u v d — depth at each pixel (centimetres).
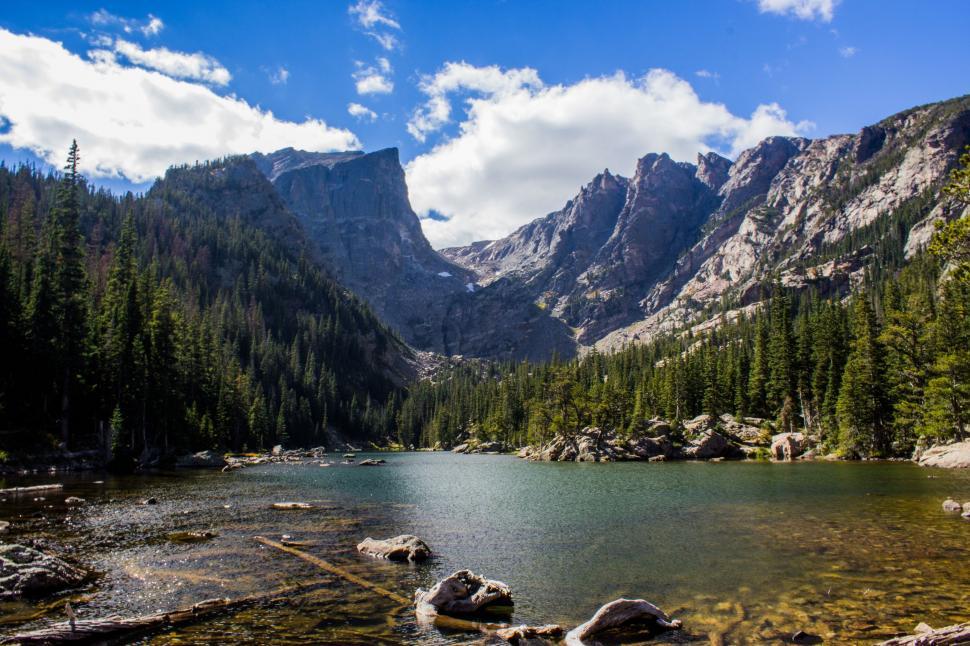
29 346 6588
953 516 2802
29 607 1549
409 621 1469
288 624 1441
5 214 11456
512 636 1350
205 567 2005
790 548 2205
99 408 7275
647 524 2858
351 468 7950
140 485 4859
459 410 18900
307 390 18338
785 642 1285
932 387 6569
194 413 9438
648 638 1331
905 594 1590
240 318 19262
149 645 1290
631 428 10306
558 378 11806
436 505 3709
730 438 9919
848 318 11525
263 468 7762
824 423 8731
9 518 2992
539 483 5341
